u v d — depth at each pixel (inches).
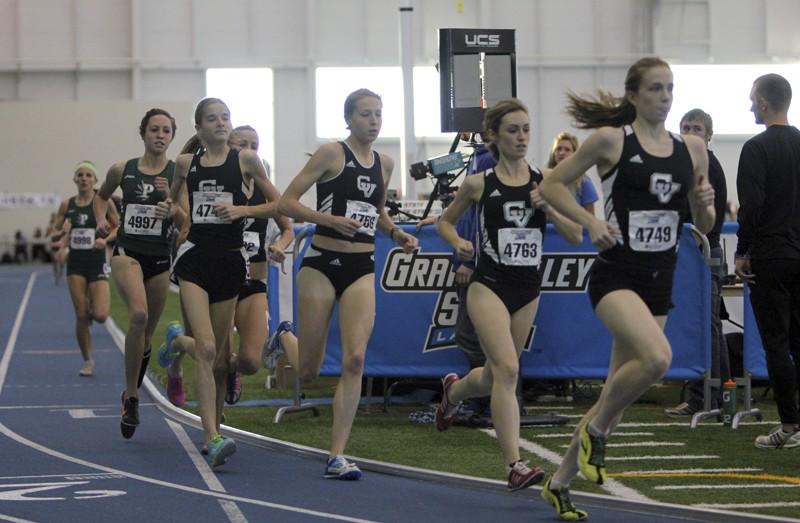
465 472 303.7
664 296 239.3
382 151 1466.5
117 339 727.7
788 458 319.3
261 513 259.6
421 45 1456.7
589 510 258.5
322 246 296.7
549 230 389.7
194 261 312.2
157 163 356.8
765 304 325.4
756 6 1432.1
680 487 281.0
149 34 1524.4
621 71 1453.0
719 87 1437.0
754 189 318.3
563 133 401.1
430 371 397.1
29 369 585.6
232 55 1505.9
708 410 386.9
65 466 321.4
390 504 267.3
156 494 281.6
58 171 1601.9
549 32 1448.1
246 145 395.2
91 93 1565.0
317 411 408.2
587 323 391.2
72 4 1545.3
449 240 285.4
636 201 234.5
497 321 271.4
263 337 340.5
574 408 424.5
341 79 1497.3
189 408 426.9
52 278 1406.3
